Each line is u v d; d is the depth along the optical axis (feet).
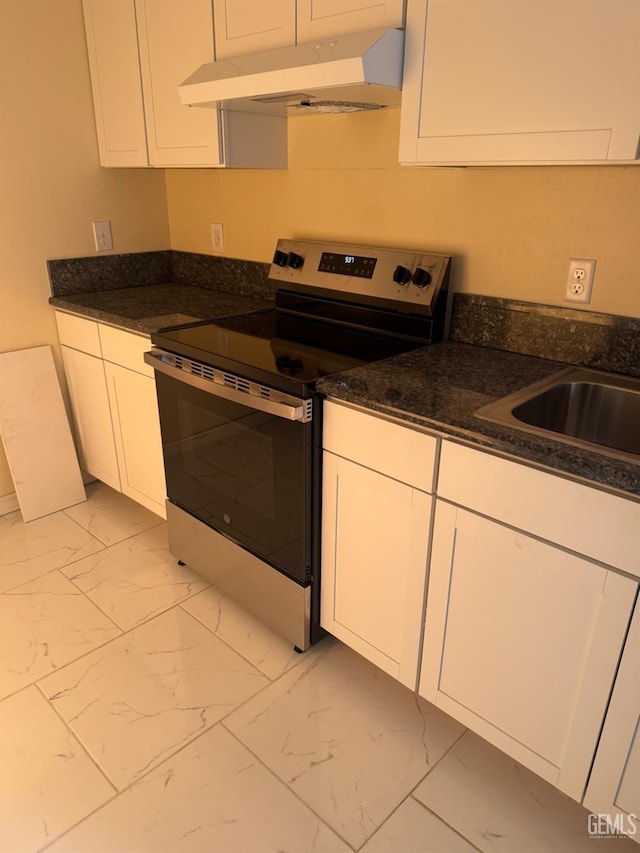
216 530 6.57
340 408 4.91
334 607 5.68
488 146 4.40
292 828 4.50
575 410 5.00
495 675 4.50
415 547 4.71
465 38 4.30
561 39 3.86
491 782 4.89
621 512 3.49
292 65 4.83
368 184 6.51
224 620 6.59
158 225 9.17
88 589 7.05
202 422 6.14
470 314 5.96
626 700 3.80
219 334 6.40
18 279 7.93
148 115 7.20
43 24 7.39
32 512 8.43
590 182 4.97
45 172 7.85
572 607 3.89
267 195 7.65
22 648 6.15
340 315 6.75
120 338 7.26
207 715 5.43
